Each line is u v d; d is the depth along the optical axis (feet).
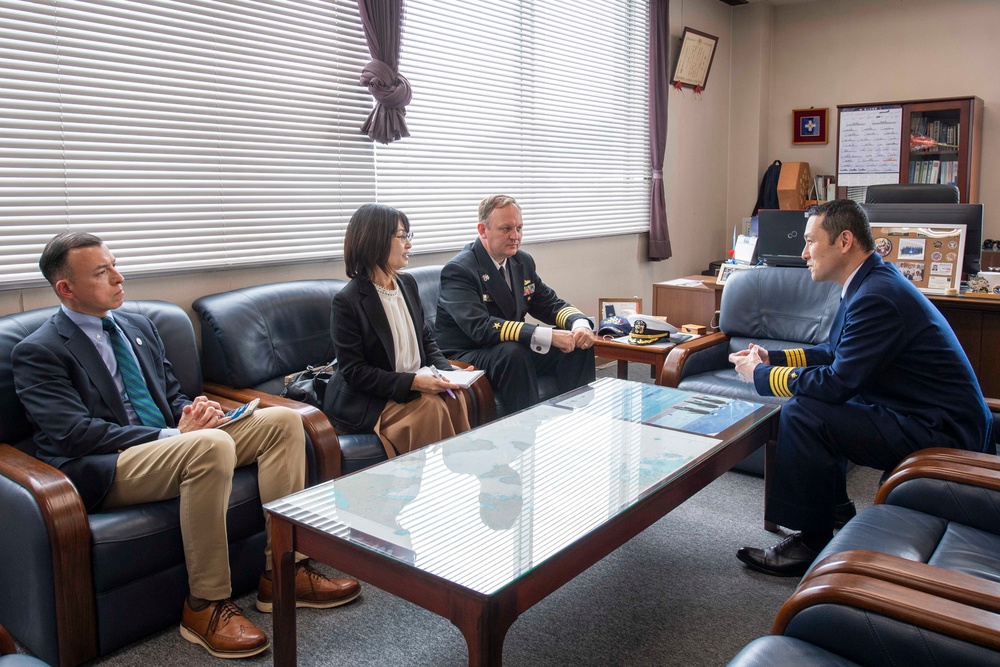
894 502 5.95
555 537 4.91
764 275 10.94
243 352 8.42
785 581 7.29
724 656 6.07
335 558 5.08
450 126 12.41
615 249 16.61
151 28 8.57
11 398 6.61
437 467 6.28
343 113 10.70
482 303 10.19
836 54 19.79
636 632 6.42
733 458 7.02
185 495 6.20
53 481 5.84
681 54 17.90
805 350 8.26
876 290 7.10
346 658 6.11
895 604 3.91
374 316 8.34
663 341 10.86
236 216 9.50
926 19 18.54
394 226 8.32
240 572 6.95
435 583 4.48
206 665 6.05
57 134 7.88
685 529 8.41
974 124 17.53
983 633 3.64
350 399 8.23
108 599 6.01
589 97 15.39
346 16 10.61
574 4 14.83
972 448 6.98
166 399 7.36
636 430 7.22
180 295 9.01
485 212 10.19
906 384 7.21
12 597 6.15
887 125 18.38
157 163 8.73
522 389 9.68
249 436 6.94
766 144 20.93
